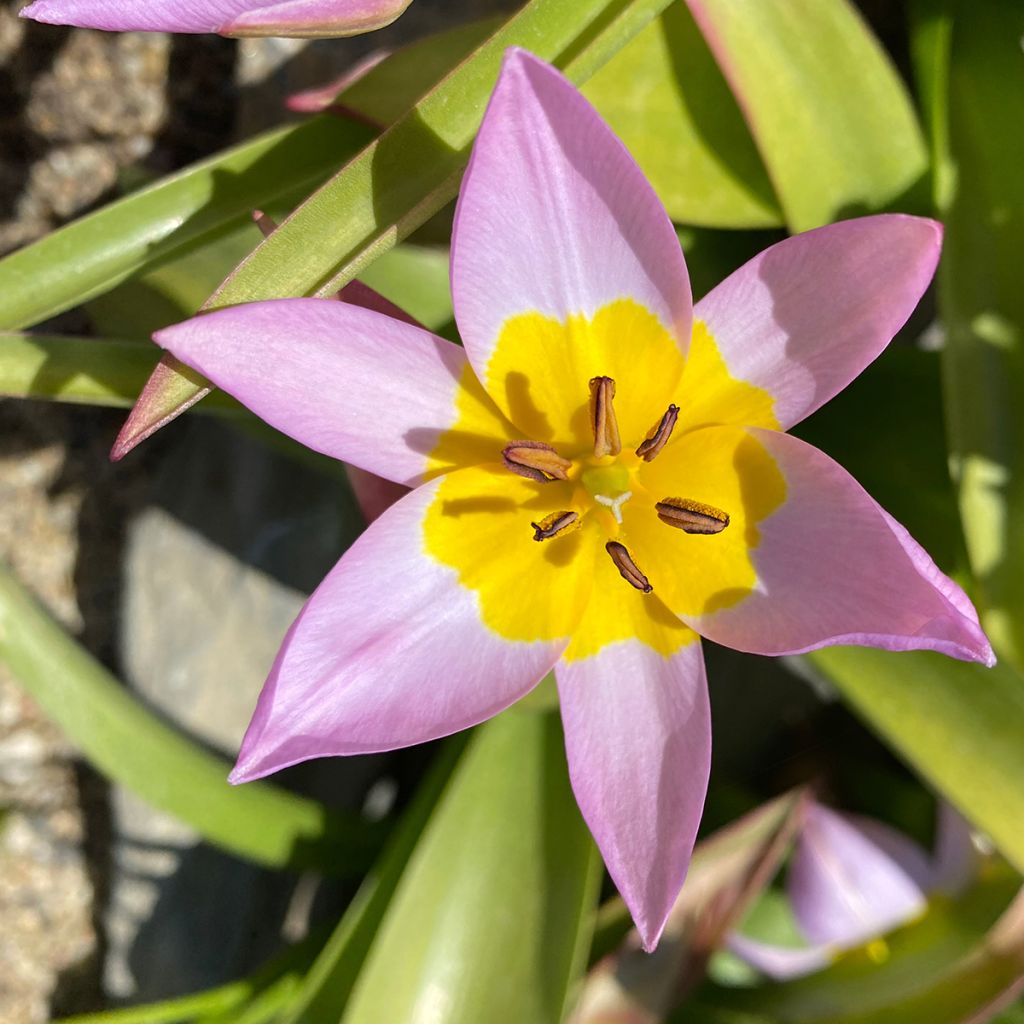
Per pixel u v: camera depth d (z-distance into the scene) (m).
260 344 0.18
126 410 0.30
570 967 0.24
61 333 0.29
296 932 0.30
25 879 0.32
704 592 0.20
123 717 0.25
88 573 0.31
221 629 0.28
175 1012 0.24
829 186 0.22
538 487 0.20
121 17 0.18
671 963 0.26
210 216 0.22
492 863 0.24
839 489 0.19
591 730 0.20
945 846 0.26
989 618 0.22
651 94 0.23
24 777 0.31
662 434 0.19
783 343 0.19
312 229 0.19
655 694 0.20
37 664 0.25
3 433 0.30
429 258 0.25
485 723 0.25
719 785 0.28
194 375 0.19
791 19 0.22
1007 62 0.23
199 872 0.29
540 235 0.19
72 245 0.22
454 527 0.20
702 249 0.24
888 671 0.23
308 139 0.23
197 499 0.29
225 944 0.29
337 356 0.19
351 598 0.19
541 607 0.20
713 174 0.23
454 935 0.24
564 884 0.24
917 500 0.24
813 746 0.28
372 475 0.22
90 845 0.32
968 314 0.22
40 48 0.27
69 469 0.30
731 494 0.20
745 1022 0.26
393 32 0.27
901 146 0.23
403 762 0.31
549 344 0.19
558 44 0.20
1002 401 0.22
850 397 0.24
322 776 0.30
